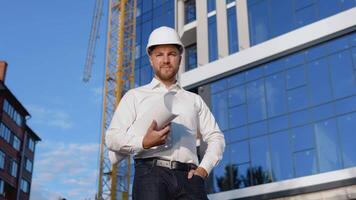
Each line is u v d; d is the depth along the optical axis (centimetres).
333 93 2300
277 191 2316
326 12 2469
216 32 3005
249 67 2689
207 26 3084
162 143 313
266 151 2441
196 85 2914
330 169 2180
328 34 2403
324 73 2372
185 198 335
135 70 3672
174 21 3497
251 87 2648
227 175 2548
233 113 2669
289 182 2292
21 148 5572
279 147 2400
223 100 2748
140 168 344
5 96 5084
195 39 3397
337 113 2250
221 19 3000
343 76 2297
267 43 2644
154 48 368
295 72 2489
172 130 349
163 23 3588
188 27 3362
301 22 2558
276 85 2541
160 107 311
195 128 366
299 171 2286
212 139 374
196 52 3384
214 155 358
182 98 373
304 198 2239
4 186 5019
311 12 2534
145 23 3759
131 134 329
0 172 4881
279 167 2362
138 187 339
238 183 2484
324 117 2289
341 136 2194
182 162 345
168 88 373
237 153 2558
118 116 356
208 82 2859
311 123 2327
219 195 2522
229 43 2891
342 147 2173
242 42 2806
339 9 2416
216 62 2850
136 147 319
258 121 2538
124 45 5444
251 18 2827
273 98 2525
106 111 5241
